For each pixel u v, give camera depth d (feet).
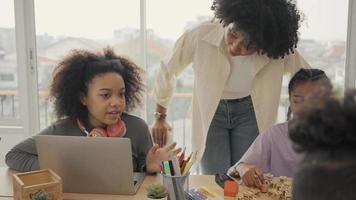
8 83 8.64
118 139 3.53
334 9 7.73
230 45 5.49
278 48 5.36
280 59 5.63
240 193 3.76
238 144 5.98
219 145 5.97
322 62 7.93
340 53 7.89
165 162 3.55
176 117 8.50
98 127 4.66
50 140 3.61
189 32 5.92
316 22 7.79
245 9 5.10
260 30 5.13
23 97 8.51
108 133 4.61
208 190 3.84
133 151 4.74
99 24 8.20
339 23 7.77
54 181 3.44
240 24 5.15
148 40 8.12
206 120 5.87
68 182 3.76
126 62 4.95
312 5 7.73
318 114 1.49
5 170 4.42
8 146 8.63
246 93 5.81
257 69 5.58
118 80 4.55
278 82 5.73
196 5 7.83
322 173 1.39
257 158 4.53
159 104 6.27
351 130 1.41
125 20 8.11
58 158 3.67
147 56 8.18
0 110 8.74
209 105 5.81
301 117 1.55
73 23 8.24
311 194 1.40
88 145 3.57
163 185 3.56
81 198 3.71
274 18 5.18
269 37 5.24
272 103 5.78
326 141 1.44
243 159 4.57
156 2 7.94
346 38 7.80
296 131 1.53
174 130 8.69
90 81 4.52
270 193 3.71
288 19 5.32
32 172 3.53
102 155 3.60
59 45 8.36
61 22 8.25
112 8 8.10
